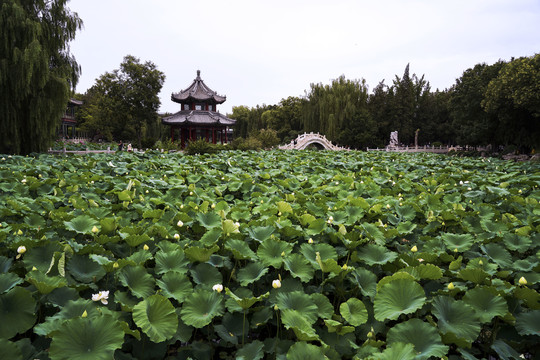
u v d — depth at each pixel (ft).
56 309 9.24
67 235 13.92
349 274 11.73
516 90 93.30
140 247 12.80
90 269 10.63
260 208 18.79
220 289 9.77
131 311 9.14
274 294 10.55
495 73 128.47
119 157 51.44
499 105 106.01
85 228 13.79
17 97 61.46
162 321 8.53
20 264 10.73
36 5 67.41
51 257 10.64
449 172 40.93
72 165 38.29
